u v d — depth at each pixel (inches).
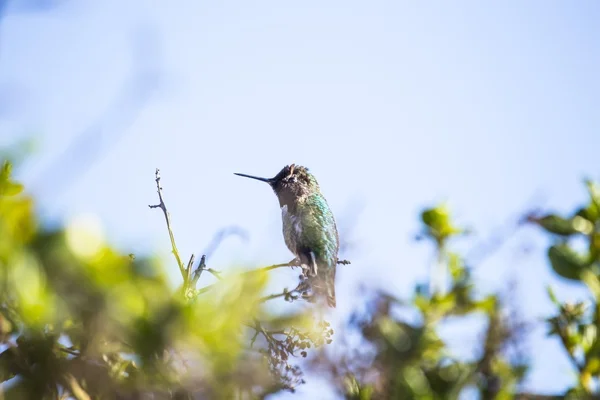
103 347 248.4
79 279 199.3
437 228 284.0
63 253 196.7
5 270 193.3
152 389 235.1
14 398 266.5
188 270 301.7
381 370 248.1
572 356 274.1
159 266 210.8
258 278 224.5
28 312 196.2
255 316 242.8
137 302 207.6
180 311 213.5
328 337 300.5
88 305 202.8
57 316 204.7
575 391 265.7
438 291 264.7
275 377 275.7
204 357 221.9
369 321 253.0
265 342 289.6
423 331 249.9
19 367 263.6
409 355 247.6
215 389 226.1
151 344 213.5
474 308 258.2
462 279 263.7
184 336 215.5
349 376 251.6
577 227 276.2
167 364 225.6
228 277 223.9
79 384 260.8
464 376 246.2
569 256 273.9
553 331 277.3
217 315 219.3
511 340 250.8
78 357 261.4
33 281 195.0
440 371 247.8
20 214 196.5
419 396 243.0
